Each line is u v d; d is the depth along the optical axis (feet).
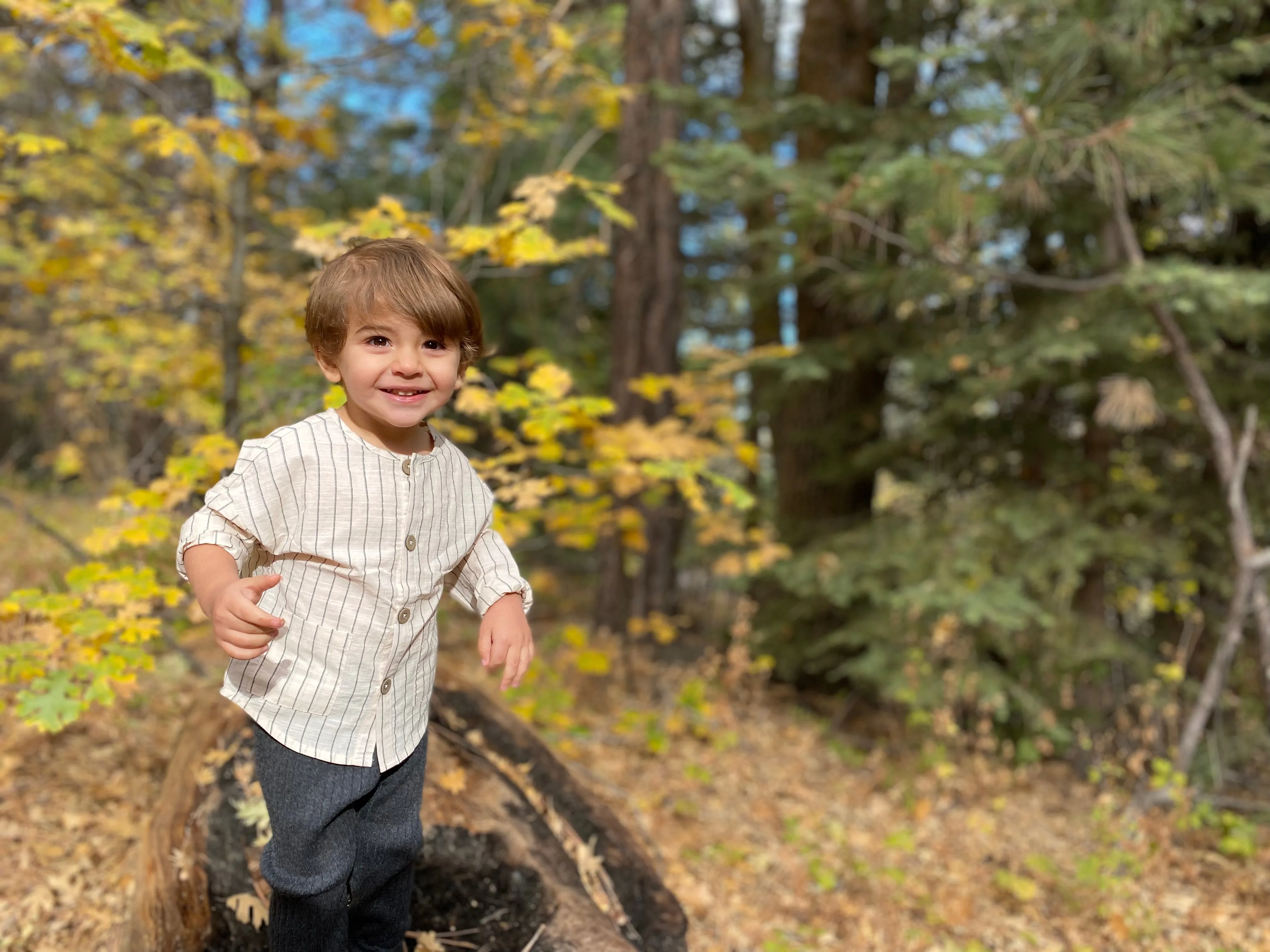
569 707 16.34
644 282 19.17
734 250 27.27
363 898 5.11
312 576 4.54
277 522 4.44
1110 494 17.07
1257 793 16.31
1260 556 13.75
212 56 13.46
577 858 7.47
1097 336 14.76
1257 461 16.62
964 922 11.32
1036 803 15.57
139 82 10.96
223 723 7.89
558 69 14.48
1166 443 17.44
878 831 13.75
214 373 13.62
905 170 13.26
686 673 19.35
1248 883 12.60
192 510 9.98
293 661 4.57
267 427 10.44
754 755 16.16
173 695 13.11
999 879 11.94
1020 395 18.35
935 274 15.55
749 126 18.39
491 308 29.07
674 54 18.99
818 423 21.71
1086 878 12.00
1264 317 14.89
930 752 15.92
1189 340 15.61
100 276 14.93
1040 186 13.42
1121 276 13.44
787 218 16.75
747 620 18.75
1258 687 17.90
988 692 15.98
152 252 16.62
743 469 24.72
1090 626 17.04
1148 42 12.88
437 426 11.55
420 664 5.00
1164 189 13.61
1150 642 19.21
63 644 7.70
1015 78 12.84
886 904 11.46
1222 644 14.32
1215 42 15.60
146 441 24.93
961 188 13.12
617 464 11.50
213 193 16.51
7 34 9.30
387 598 4.63
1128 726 16.31
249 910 6.19
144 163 22.45
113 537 8.38
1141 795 14.60
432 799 7.17
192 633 13.57
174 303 13.15
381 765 4.79
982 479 18.70
